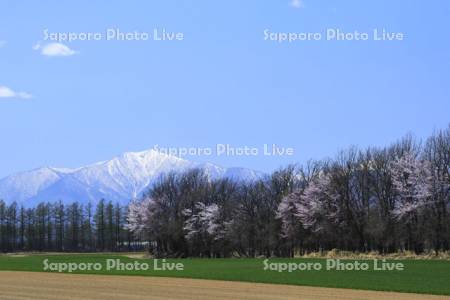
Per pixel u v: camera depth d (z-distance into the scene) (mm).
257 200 138250
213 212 143250
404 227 101938
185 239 150750
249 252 142000
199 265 86562
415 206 97188
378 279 54969
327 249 121875
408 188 100688
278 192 135250
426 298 41094
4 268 82562
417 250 100250
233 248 144750
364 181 112312
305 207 118875
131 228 158500
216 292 45844
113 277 63344
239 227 137750
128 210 171875
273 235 130875
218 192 150375
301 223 122750
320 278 56906
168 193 154375
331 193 115188
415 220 100312
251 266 80062
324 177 118312
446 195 95750
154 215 152500
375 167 110438
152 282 56062
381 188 108000
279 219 131000
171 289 48562
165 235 152375
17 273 71938
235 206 142375
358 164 113562
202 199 149875
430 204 96562
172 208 152500
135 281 57438
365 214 111062
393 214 102625
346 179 114000
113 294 44656
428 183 96250
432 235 95562
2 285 53562
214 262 97625
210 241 146750
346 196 113688
